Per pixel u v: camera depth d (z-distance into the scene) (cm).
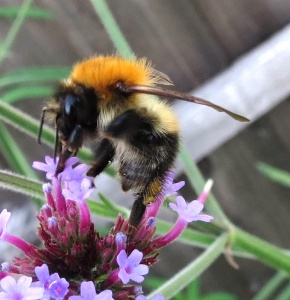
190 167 10
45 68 12
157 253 8
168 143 8
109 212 9
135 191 8
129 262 7
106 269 8
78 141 8
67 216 8
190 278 9
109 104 8
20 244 8
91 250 8
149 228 8
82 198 8
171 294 9
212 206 10
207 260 9
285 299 12
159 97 9
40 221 8
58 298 7
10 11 12
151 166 8
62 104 8
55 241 8
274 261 10
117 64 8
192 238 10
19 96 11
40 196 9
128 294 8
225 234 10
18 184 9
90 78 8
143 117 8
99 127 8
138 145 8
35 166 8
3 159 12
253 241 10
